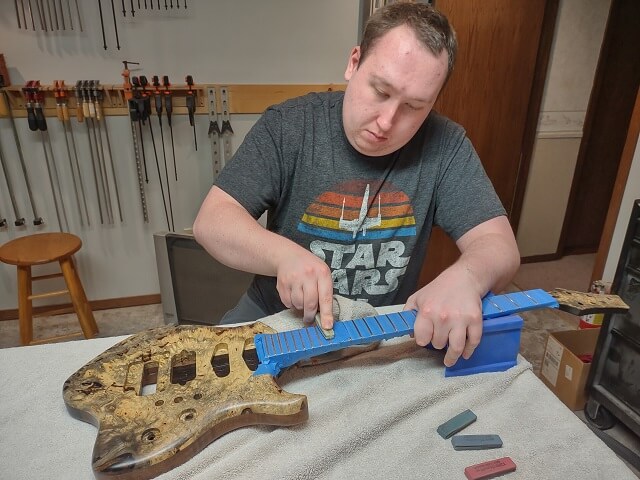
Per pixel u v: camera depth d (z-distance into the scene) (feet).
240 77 7.26
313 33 7.24
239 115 7.40
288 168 3.21
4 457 1.93
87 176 7.20
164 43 6.81
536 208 9.53
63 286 7.70
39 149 6.88
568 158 9.25
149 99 6.74
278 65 7.31
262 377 2.18
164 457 1.83
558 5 7.91
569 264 9.96
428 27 2.48
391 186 3.25
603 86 9.00
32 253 6.18
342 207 3.24
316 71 7.48
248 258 2.69
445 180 3.29
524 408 2.28
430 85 2.56
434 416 2.20
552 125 8.89
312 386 2.34
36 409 2.17
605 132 9.45
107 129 6.97
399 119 2.69
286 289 2.48
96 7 6.41
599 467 1.97
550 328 7.78
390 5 2.69
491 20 7.18
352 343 2.37
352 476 1.90
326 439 2.02
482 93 7.66
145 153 7.27
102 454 1.81
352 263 3.35
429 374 2.45
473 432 2.13
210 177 7.66
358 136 2.86
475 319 2.30
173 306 6.55
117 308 8.06
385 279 3.42
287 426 2.07
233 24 6.93
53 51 6.52
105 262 7.77
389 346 2.66
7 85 6.44
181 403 2.04
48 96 6.61
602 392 5.07
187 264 6.24
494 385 2.40
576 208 10.07
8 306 7.60
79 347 2.59
